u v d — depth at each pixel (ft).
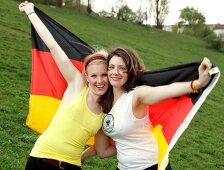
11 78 26.11
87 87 8.64
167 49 76.13
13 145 15.33
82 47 10.19
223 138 27.12
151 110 8.91
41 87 10.24
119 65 8.19
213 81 7.81
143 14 101.96
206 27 129.18
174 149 21.53
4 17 48.34
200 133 26.76
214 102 39.81
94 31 63.62
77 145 8.53
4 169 13.10
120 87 8.36
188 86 7.75
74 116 8.43
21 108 20.45
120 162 8.68
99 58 8.42
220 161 21.80
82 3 89.66
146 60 53.01
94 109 8.48
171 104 8.75
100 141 9.05
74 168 8.58
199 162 20.65
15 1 68.54
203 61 7.51
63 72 8.84
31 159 8.59
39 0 80.02
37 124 10.36
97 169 15.71
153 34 91.71
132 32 85.61
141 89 8.09
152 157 8.48
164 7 114.21
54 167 8.43
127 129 8.23
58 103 10.15
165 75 8.77
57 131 8.49
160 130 8.72
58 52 8.93
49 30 10.13
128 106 8.18
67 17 72.59
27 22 49.78
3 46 34.83
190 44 92.68
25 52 35.24
